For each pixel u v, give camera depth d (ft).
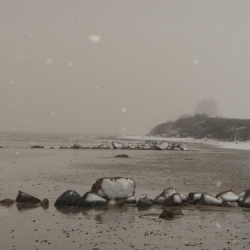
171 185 84.28
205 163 149.89
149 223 47.91
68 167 126.11
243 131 462.19
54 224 46.60
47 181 88.79
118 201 62.59
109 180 63.98
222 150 271.90
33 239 39.29
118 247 36.65
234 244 38.17
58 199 60.70
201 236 41.29
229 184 86.99
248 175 106.32
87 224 46.88
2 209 56.59
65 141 450.30
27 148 265.75
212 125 540.11
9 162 143.95
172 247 36.91
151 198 66.33
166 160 166.20
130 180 64.54
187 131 611.06
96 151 242.99
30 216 51.57
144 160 164.86
